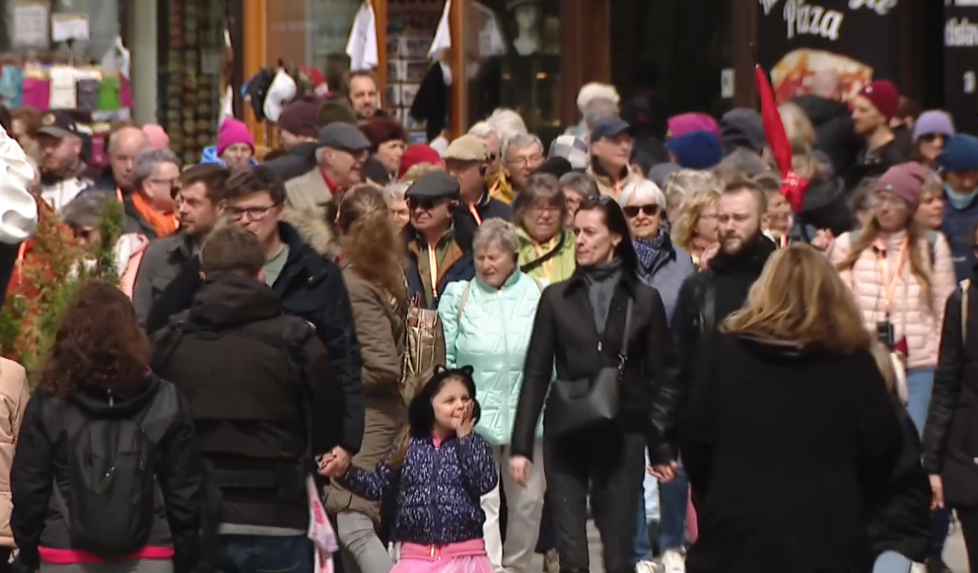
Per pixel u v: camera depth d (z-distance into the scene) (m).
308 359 28.44
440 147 58.47
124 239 37.03
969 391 34.31
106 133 55.28
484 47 64.12
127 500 25.41
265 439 28.09
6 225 30.92
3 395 29.55
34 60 59.19
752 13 66.69
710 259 34.69
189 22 60.88
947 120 52.53
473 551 32.62
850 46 57.66
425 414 32.66
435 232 40.12
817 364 24.86
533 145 47.56
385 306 34.72
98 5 60.22
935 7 68.31
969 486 34.09
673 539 38.91
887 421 24.81
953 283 40.72
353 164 41.31
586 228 34.66
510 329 37.47
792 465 24.67
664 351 34.50
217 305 28.20
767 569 24.55
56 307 31.44
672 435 34.22
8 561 30.00
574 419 33.75
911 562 25.44
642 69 67.69
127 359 25.81
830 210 46.47
